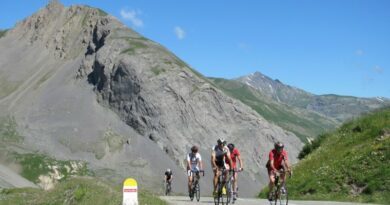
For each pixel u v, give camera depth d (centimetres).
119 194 1981
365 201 2391
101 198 1948
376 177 2550
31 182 18062
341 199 2522
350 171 2728
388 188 2433
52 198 2189
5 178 16462
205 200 2506
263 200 2370
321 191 2714
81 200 2020
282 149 1822
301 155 3897
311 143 3834
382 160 2659
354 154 2905
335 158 3041
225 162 2016
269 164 1839
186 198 2655
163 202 2066
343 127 3569
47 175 19175
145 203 1925
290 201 2320
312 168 3109
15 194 2903
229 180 1933
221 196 1941
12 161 19900
